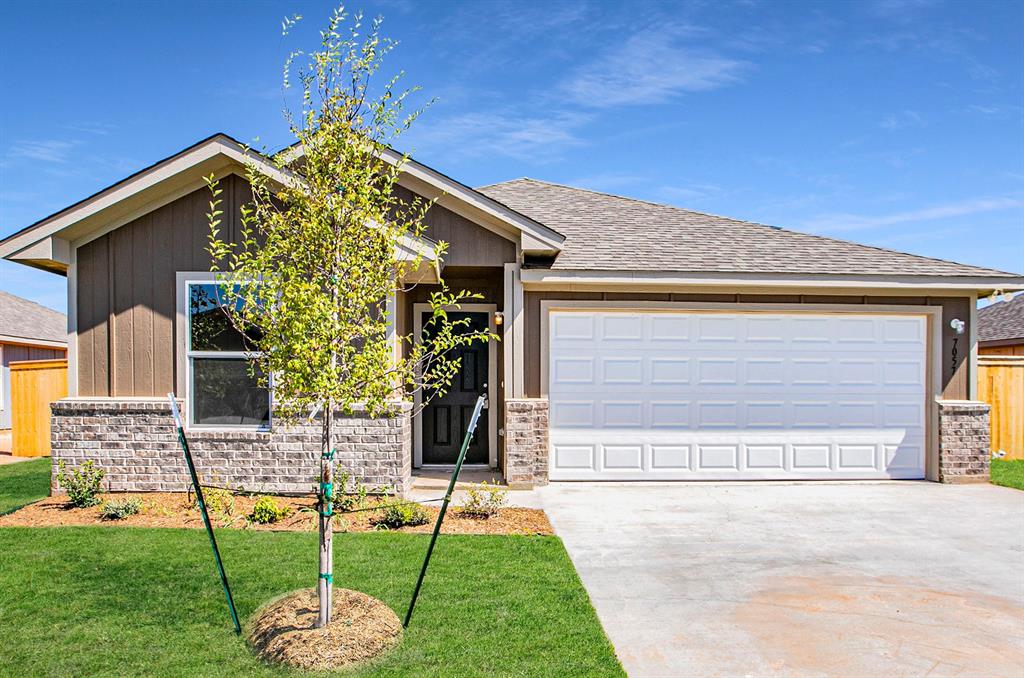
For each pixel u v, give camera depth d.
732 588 5.70
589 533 7.30
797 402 10.49
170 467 8.88
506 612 4.98
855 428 10.56
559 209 12.91
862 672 4.24
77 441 8.88
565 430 10.21
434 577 5.68
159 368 8.99
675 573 6.05
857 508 8.63
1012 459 13.23
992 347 18.47
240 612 4.92
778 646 4.60
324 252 4.58
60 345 20.11
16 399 13.85
